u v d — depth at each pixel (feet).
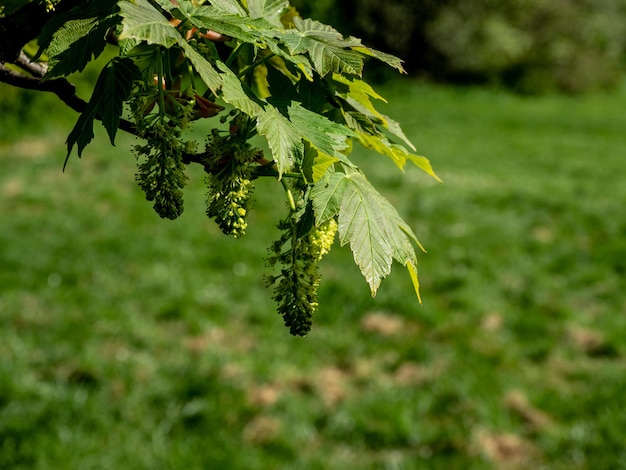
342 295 20.18
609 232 28.37
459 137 53.72
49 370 15.66
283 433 14.16
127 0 3.22
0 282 19.69
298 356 17.25
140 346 17.15
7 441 13.08
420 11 76.84
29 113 36.99
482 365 17.10
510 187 35.96
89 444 13.28
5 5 3.87
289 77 4.72
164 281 20.72
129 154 35.76
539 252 25.85
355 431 14.40
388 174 36.45
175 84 3.92
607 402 15.53
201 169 33.83
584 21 91.66
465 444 14.11
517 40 84.38
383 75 74.08
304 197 3.96
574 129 61.87
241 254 23.45
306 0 12.99
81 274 20.86
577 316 20.06
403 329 18.92
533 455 13.98
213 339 17.89
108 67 3.63
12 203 27.09
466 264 24.08
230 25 3.55
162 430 14.01
